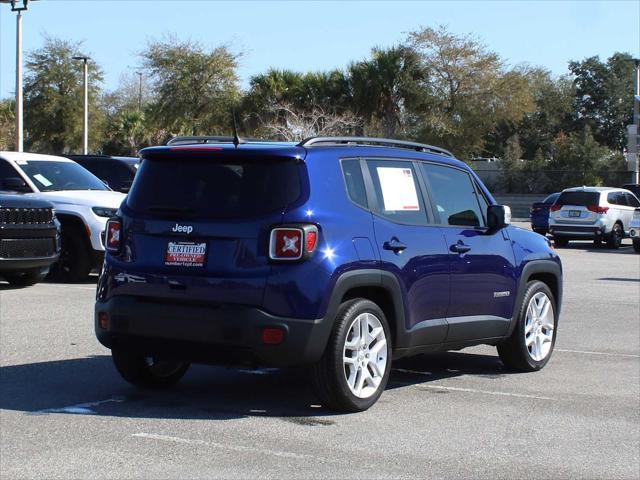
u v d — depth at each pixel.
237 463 9.74
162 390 11.62
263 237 10.54
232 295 10.52
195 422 10.64
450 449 10.16
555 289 13.08
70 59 71.31
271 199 10.62
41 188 18.97
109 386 11.70
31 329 14.26
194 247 10.68
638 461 10.01
